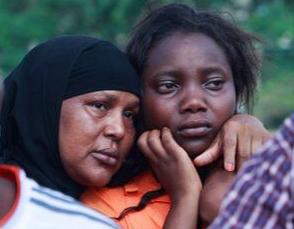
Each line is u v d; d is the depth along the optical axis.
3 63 17.66
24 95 3.38
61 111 3.31
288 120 2.52
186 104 3.32
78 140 3.29
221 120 3.35
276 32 17.50
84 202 3.40
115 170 3.35
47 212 2.46
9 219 2.42
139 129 3.45
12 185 2.50
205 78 3.35
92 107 3.31
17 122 3.37
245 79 3.55
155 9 3.53
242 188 2.49
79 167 3.30
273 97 17.31
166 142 3.32
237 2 18.34
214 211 3.14
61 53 3.37
